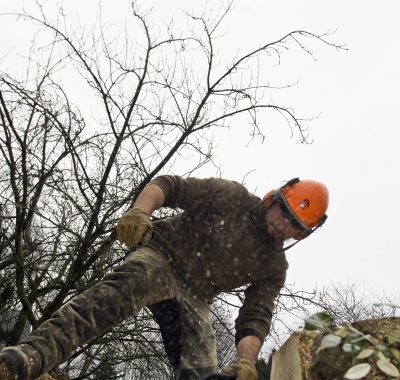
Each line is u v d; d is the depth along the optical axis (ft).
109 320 8.09
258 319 9.99
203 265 9.71
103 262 22.85
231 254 9.75
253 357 9.42
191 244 9.67
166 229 9.72
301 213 9.57
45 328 7.48
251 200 9.95
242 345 9.57
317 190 9.79
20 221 20.67
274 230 9.71
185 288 9.66
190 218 9.80
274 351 9.84
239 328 9.99
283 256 10.38
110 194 22.27
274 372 9.31
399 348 7.14
